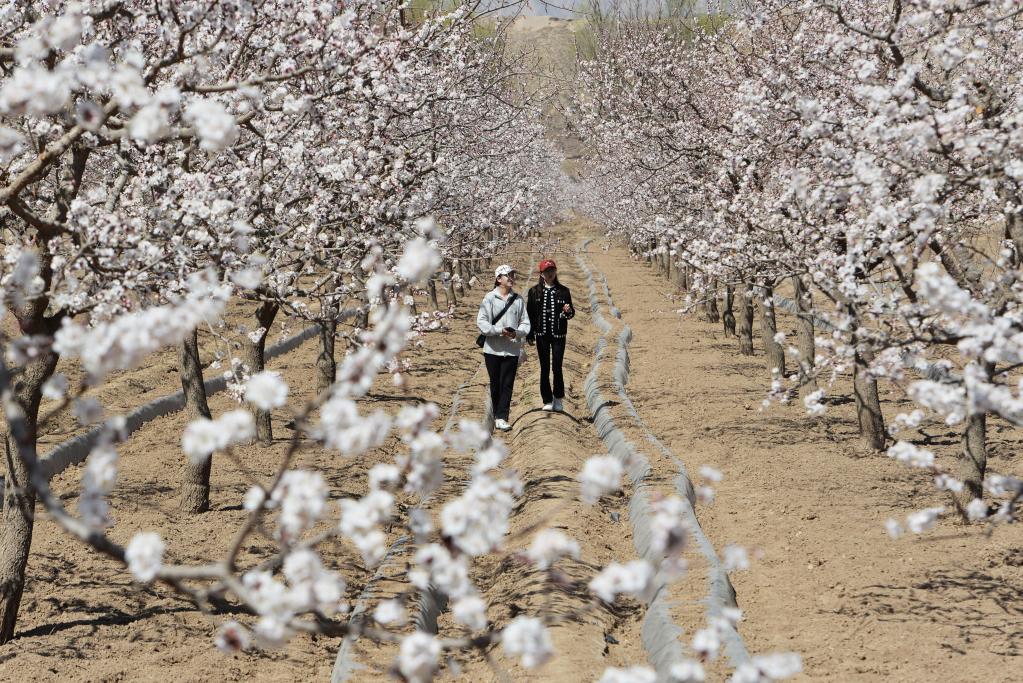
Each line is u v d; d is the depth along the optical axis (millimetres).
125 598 9602
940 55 7410
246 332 10977
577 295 43219
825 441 15406
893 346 7410
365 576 10406
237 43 8898
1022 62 11547
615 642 8680
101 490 3771
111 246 7473
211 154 10438
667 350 26969
